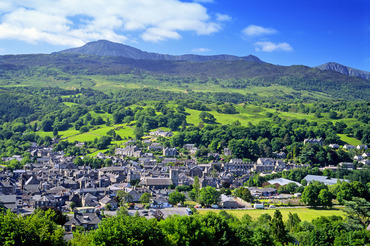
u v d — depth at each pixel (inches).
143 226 6924.2
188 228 7583.7
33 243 6368.1
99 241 6486.2
